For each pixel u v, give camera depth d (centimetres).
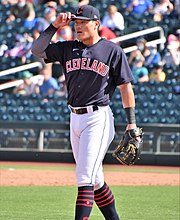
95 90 956
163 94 3036
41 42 971
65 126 2778
